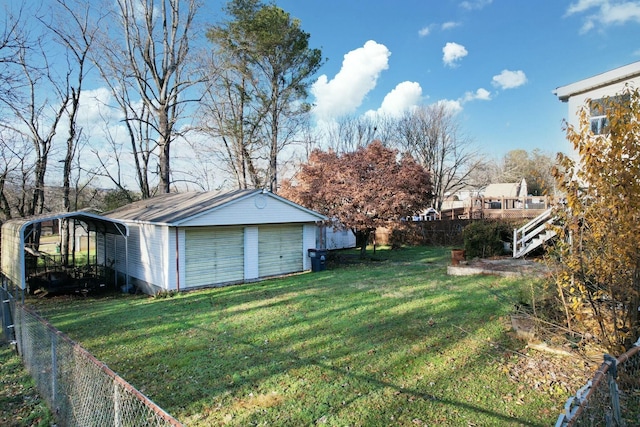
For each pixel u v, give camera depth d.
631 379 4.19
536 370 4.97
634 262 4.14
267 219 14.27
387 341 6.29
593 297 4.72
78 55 18.92
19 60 12.09
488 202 39.00
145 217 13.66
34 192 18.11
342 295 9.98
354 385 4.77
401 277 12.44
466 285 10.38
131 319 8.66
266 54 23.84
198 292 12.03
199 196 15.62
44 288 12.95
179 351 6.27
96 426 3.40
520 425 3.78
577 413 2.36
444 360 5.42
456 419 3.91
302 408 4.26
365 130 42.78
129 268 14.60
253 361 5.70
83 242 28.28
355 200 16.75
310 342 6.41
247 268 13.91
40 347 5.08
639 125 4.11
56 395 4.36
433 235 25.28
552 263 5.32
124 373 5.45
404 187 17.19
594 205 4.39
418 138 41.75
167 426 2.97
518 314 7.00
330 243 24.27
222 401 4.51
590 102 4.70
